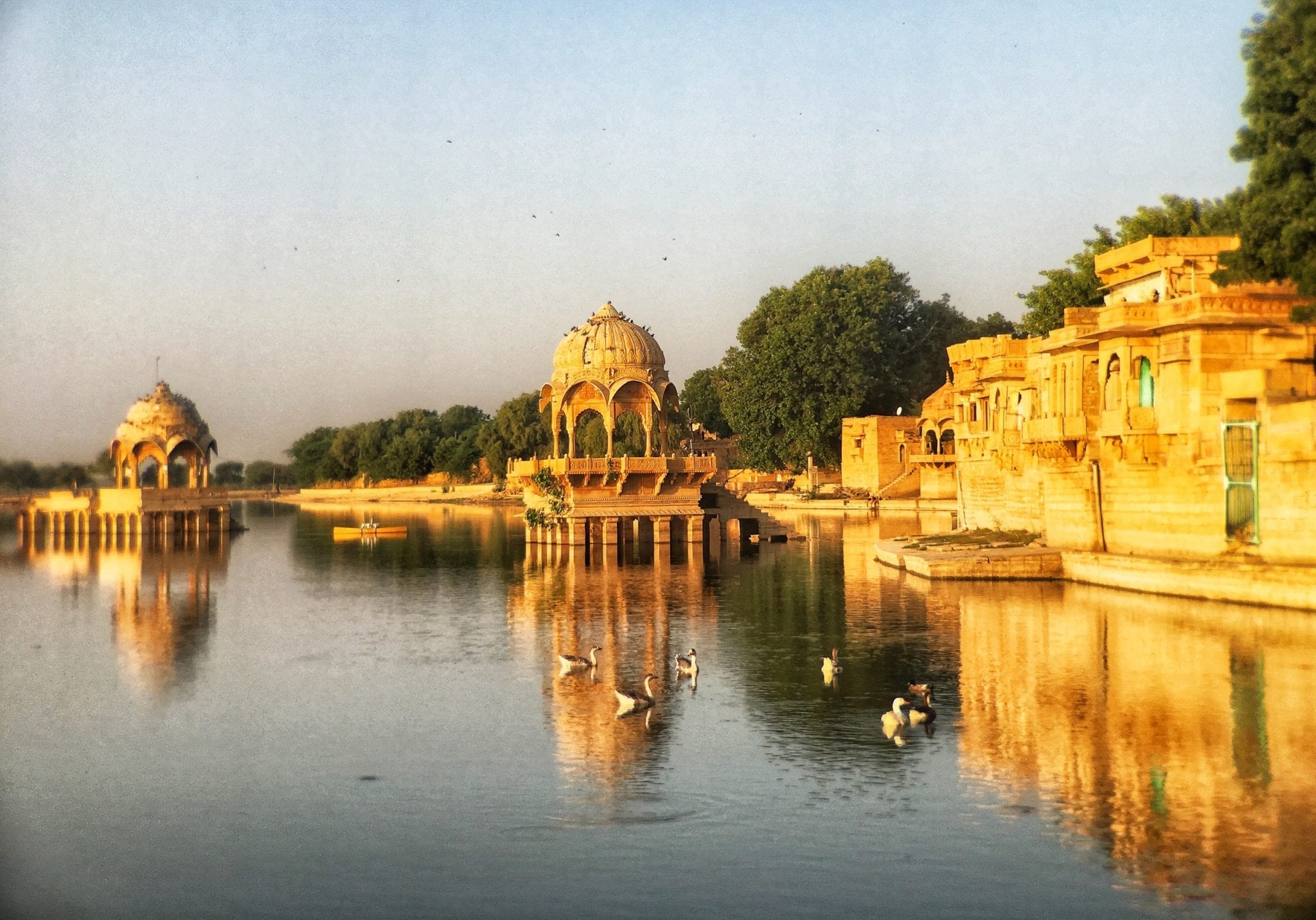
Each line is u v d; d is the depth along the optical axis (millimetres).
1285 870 18406
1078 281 75188
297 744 26562
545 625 41812
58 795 23281
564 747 25875
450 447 180750
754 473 144500
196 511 93688
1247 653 32500
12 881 19141
